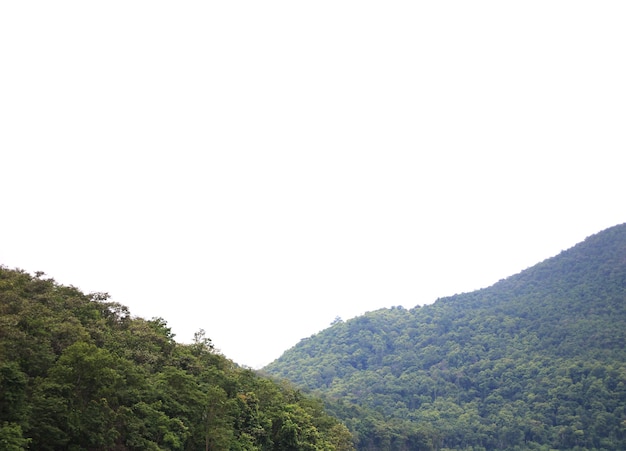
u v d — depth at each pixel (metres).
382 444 171.38
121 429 58.12
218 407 70.75
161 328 90.31
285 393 120.00
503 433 196.50
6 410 47.28
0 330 54.12
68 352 54.06
